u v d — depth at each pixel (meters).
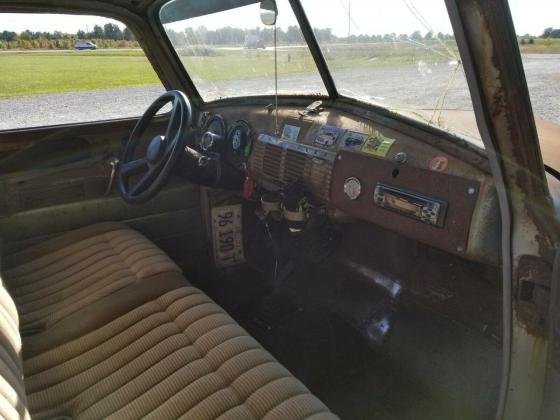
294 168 1.89
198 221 2.59
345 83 1.80
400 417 1.61
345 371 1.83
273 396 1.12
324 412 1.10
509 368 1.21
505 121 1.00
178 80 2.54
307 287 2.30
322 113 1.88
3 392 0.96
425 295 1.86
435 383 1.71
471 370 1.64
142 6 2.21
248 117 2.14
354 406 1.67
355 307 2.12
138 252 1.85
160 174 1.88
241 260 2.58
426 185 1.44
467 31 0.92
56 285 1.75
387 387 1.74
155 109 2.17
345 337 2.01
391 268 1.99
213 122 2.30
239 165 2.18
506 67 0.93
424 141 1.49
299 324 2.11
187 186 2.50
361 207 1.66
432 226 1.44
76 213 2.25
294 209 1.89
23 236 2.16
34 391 1.24
